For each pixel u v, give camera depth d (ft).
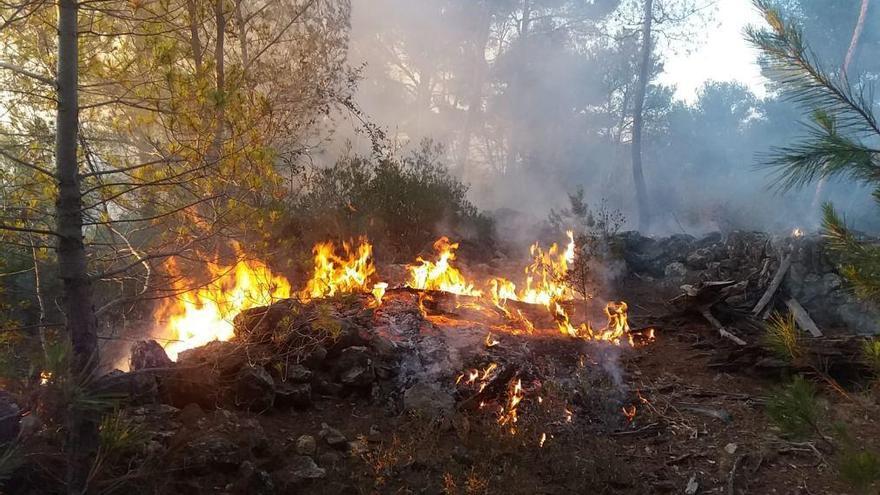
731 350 17.31
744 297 21.57
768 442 13.01
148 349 12.48
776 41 8.73
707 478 11.93
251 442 10.67
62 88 9.55
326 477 10.81
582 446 12.59
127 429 8.66
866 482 7.77
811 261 20.70
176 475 9.68
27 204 12.08
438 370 14.26
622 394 14.85
